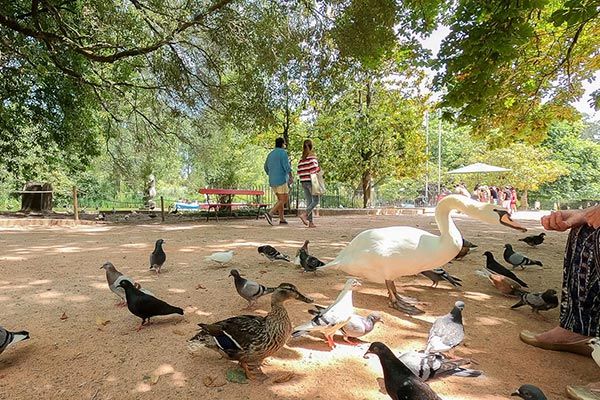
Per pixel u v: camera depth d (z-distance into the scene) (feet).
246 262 22.71
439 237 14.51
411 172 95.71
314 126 88.69
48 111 63.93
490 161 152.46
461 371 10.21
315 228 40.14
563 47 38.19
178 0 54.70
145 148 74.08
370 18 41.98
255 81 56.54
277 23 51.39
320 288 17.34
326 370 10.57
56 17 45.32
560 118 43.88
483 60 25.85
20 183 94.53
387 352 9.11
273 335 10.13
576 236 11.82
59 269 21.29
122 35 52.85
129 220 56.08
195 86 59.36
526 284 18.44
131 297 12.96
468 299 16.71
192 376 10.16
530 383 10.18
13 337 10.80
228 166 109.91
